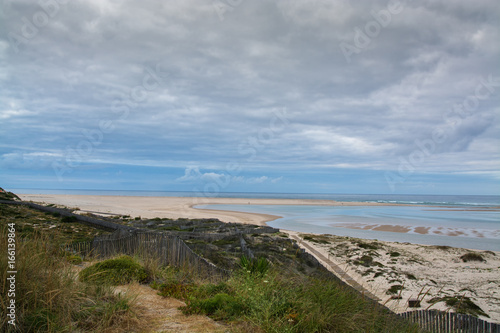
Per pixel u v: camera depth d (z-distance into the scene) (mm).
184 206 64312
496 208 75375
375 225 35562
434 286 12719
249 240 17016
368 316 4887
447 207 79750
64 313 3670
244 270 6188
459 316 6891
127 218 29797
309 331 4234
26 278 3787
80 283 4555
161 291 5676
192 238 17047
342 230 31188
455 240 25828
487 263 16453
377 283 12984
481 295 11750
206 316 4652
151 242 9586
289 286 5496
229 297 5152
